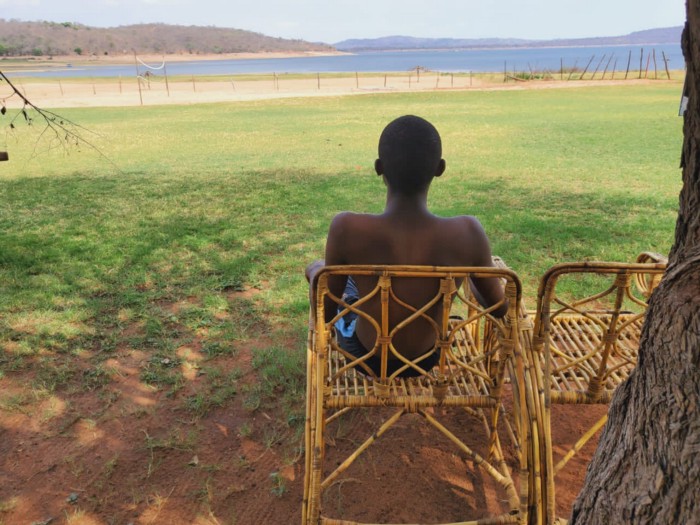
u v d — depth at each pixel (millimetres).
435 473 2842
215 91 46750
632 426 1604
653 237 6273
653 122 17844
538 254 5754
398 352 2279
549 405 2203
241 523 2543
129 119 23625
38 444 3033
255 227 7000
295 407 3326
